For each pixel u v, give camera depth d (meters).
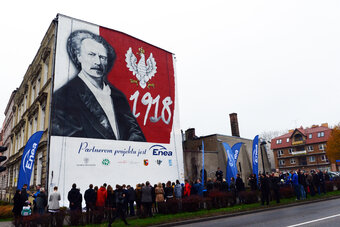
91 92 17.97
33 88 23.27
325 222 8.30
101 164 17.17
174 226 10.07
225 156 30.34
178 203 12.73
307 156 65.38
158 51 23.47
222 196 14.09
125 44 20.97
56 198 11.48
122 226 9.74
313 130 66.62
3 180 35.75
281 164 70.12
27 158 13.59
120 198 10.34
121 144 18.55
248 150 35.78
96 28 19.50
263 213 11.89
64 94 16.72
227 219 10.87
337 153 46.38
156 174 20.08
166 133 21.83
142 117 20.45
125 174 18.20
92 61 18.61
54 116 15.98
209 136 31.16
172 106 23.11
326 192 19.45
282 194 16.41
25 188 12.17
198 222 10.64
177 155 22.11
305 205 14.01
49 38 18.95
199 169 27.02
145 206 12.08
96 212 10.62
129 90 20.19
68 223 10.29
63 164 15.60
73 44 17.98
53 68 16.73
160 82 22.73
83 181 16.11
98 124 17.72
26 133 23.23
